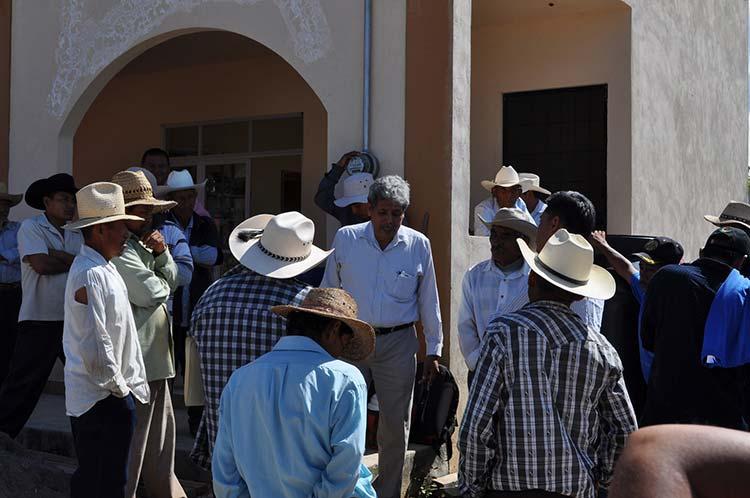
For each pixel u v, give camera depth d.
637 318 6.14
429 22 6.82
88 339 4.53
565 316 3.61
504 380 3.52
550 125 9.81
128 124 11.82
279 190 10.85
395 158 6.93
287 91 10.68
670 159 10.42
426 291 5.61
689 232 11.01
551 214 4.51
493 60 10.04
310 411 3.24
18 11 9.11
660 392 4.86
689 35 11.08
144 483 5.50
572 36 9.59
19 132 9.06
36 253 6.28
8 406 6.28
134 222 5.38
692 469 1.28
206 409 4.29
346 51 7.21
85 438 4.57
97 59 8.59
